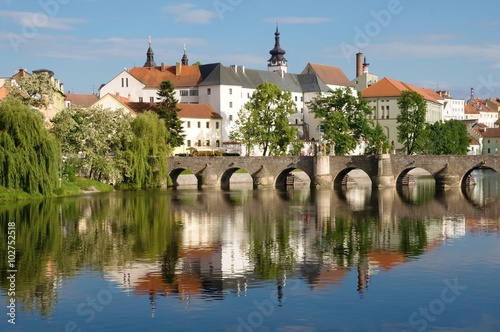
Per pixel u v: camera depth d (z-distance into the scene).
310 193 142.38
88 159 135.38
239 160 160.12
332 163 156.88
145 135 150.75
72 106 145.50
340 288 54.91
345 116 184.00
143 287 55.28
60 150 117.88
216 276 59.03
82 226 86.88
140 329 45.84
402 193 141.00
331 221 93.81
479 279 57.50
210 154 195.25
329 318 47.88
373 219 96.12
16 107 110.75
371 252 69.56
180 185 166.75
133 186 148.75
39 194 114.06
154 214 100.94
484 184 174.00
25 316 48.34
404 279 57.69
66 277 58.56
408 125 194.25
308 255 68.12
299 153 187.88
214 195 136.00
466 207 112.00
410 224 90.56
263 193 142.75
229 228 86.62
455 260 65.12
